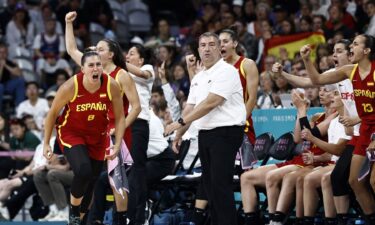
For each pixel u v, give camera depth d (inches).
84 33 1434.5
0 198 1008.9
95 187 789.2
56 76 1282.0
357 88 711.1
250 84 757.9
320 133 783.1
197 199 778.8
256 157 776.3
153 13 1617.9
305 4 1212.5
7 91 1334.9
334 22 1136.2
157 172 816.9
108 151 740.7
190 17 1606.8
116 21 1541.6
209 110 685.9
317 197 749.9
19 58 1395.2
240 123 697.0
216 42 697.0
